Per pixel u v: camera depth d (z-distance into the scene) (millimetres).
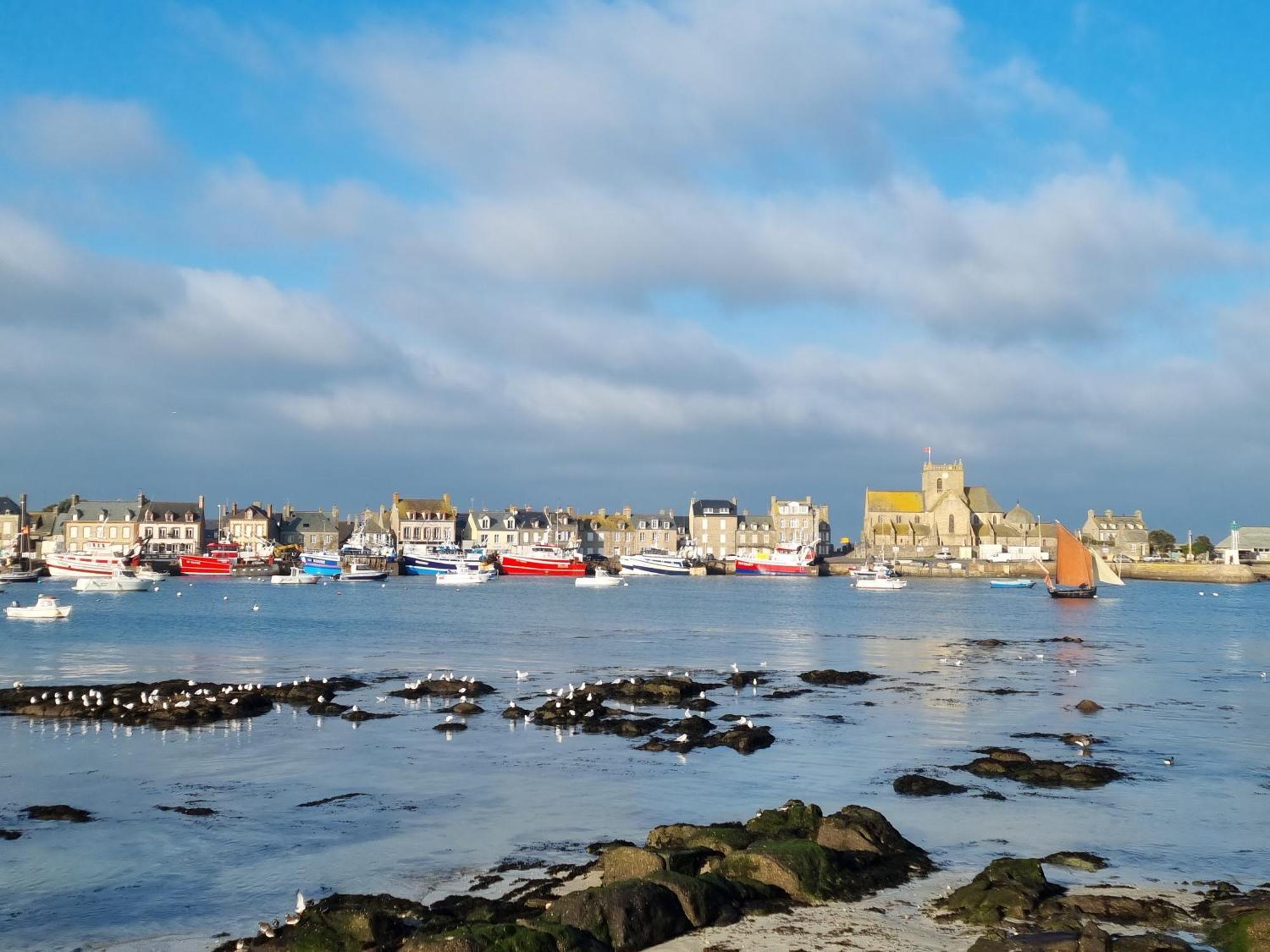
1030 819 28719
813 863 22609
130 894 23125
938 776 34031
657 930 19875
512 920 20875
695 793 31719
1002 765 34719
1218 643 81750
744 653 72750
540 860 25281
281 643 78062
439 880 23891
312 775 34094
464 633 88625
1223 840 26922
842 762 36219
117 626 93312
